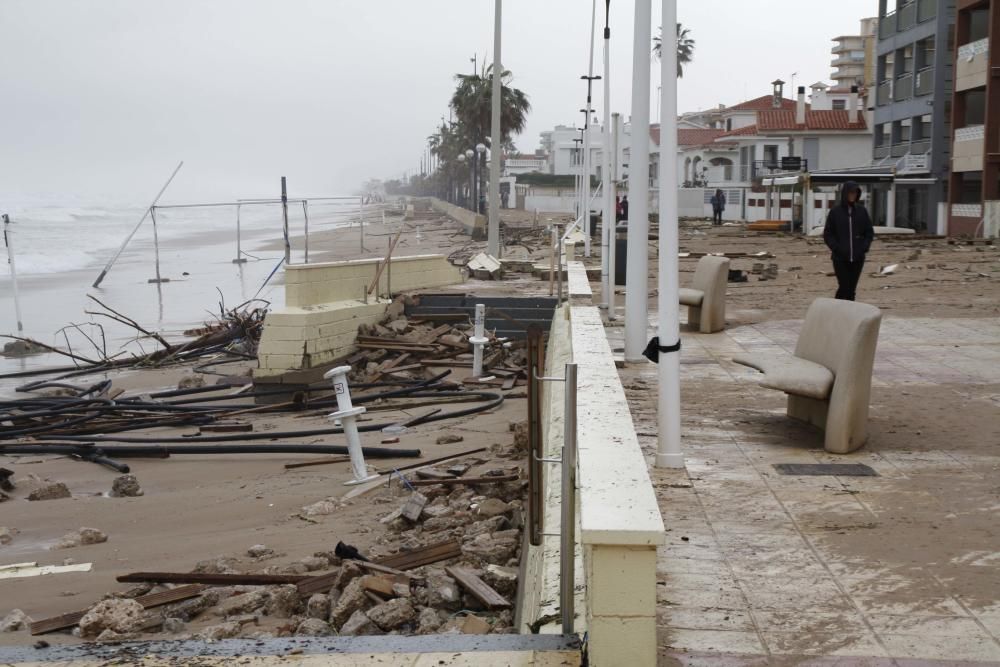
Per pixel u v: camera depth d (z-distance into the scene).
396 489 10.96
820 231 47.34
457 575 7.26
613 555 3.61
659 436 7.37
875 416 9.02
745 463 7.51
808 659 4.30
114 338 25.39
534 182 104.88
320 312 18.67
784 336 14.14
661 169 7.18
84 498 11.69
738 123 99.12
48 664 4.62
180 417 16.39
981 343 13.12
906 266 27.22
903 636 4.52
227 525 10.21
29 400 17.61
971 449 7.83
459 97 82.06
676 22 7.08
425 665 4.34
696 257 33.84
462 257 41.66
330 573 7.61
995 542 5.72
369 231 75.12
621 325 15.23
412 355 19.50
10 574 8.71
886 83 58.16
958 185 46.50
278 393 17.98
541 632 4.76
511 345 20.12
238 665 4.48
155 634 6.84
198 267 47.31
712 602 4.92
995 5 41.66
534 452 6.18
